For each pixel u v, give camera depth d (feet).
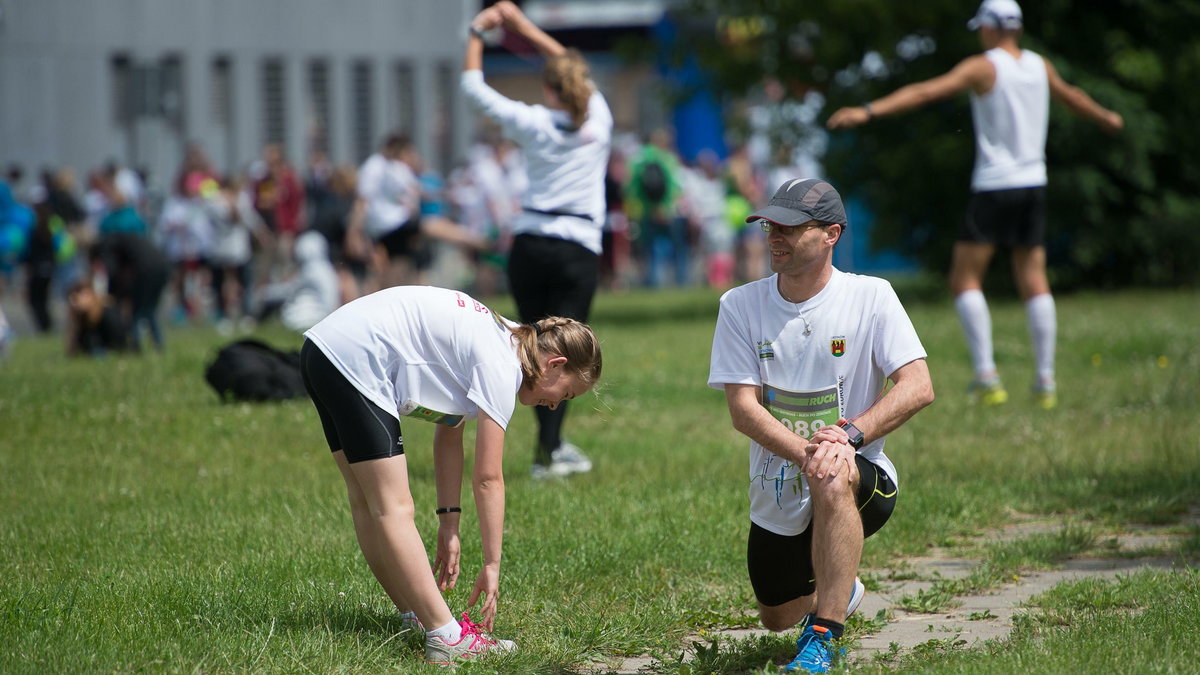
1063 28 124.57
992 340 91.40
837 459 29.35
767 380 31.17
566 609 35.42
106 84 199.41
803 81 125.39
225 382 68.85
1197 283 132.87
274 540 41.88
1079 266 133.59
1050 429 61.21
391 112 228.63
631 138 196.65
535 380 31.60
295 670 29.45
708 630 34.99
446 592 35.99
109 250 98.53
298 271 119.24
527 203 53.83
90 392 71.77
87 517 45.34
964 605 36.78
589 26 231.50
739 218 177.17
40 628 31.27
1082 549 42.01
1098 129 120.57
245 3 211.20
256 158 212.84
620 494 48.98
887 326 30.53
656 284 172.35
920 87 66.13
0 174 189.78
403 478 30.83
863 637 33.83
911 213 131.75
